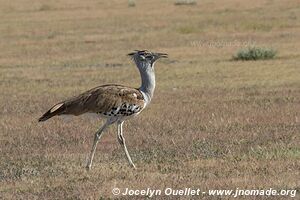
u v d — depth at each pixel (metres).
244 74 69.88
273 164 35.31
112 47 94.75
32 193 31.83
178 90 62.38
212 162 36.44
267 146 39.84
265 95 57.81
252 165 35.31
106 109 34.03
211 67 75.38
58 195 31.19
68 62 83.69
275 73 69.62
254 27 107.62
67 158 38.72
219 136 43.16
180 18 124.25
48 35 109.12
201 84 65.19
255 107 52.47
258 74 69.50
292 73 69.25
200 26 111.31
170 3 152.38
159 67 77.00
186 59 82.25
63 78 72.12
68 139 43.84
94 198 30.53
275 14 122.56
